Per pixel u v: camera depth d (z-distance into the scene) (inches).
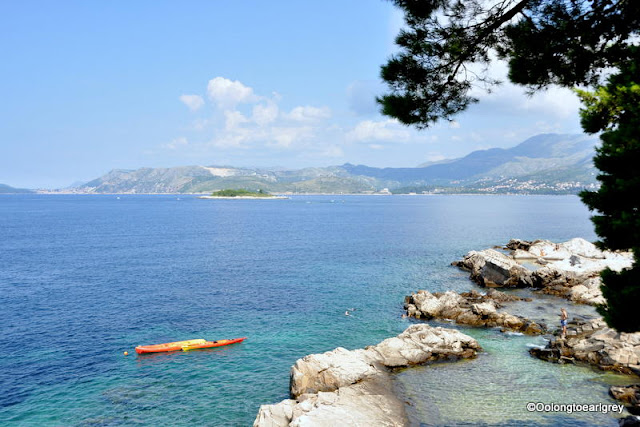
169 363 1456.7
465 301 1956.2
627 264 2474.2
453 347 1441.9
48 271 3058.6
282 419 970.7
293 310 2047.2
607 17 498.9
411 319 1891.0
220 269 3110.2
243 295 2336.4
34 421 1099.9
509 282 2479.1
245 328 1801.2
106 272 3014.3
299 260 3484.3
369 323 1849.2
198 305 2143.2
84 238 5142.7
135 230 6171.3
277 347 1592.0
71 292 2422.5
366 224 7190.0
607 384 1186.6
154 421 1096.2
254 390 1261.1
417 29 525.7
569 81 556.1
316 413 966.4
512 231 5846.5
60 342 1649.9
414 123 565.3
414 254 3769.7
